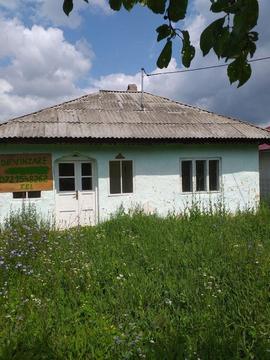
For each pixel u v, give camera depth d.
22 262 6.23
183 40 2.02
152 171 12.37
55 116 12.35
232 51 1.74
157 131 12.17
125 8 1.93
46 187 11.33
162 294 5.10
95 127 11.87
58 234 8.75
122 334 3.93
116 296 4.99
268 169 17.36
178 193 12.62
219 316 4.27
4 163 10.97
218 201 12.93
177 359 3.51
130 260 6.49
